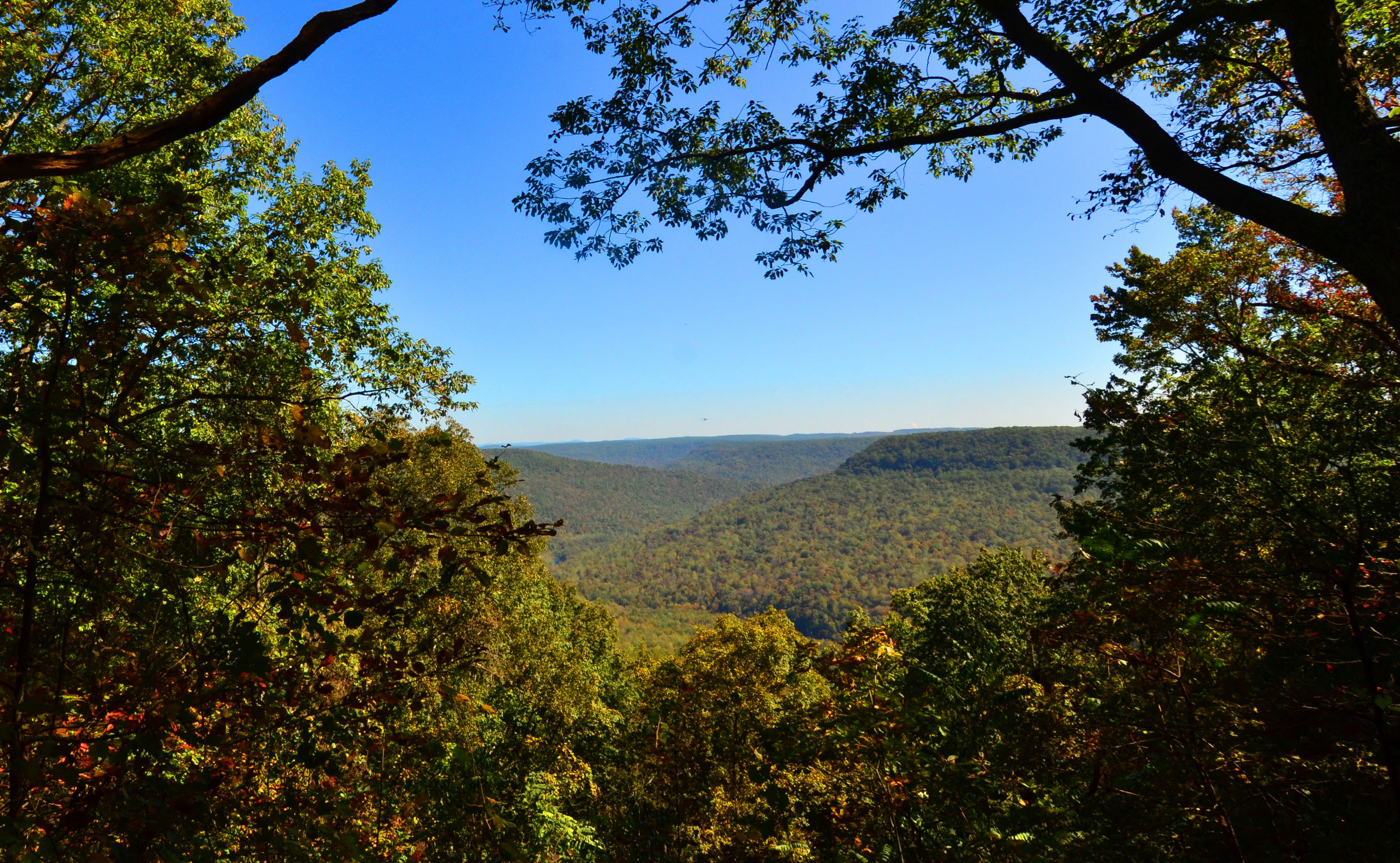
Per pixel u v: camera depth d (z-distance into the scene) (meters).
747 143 6.11
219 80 11.50
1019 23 4.36
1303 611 3.97
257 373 3.30
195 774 2.64
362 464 2.63
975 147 7.14
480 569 2.66
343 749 2.85
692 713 13.64
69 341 2.58
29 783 2.04
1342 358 6.68
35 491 2.60
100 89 10.69
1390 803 3.73
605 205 6.35
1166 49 5.77
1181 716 4.23
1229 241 9.44
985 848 4.64
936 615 19.08
